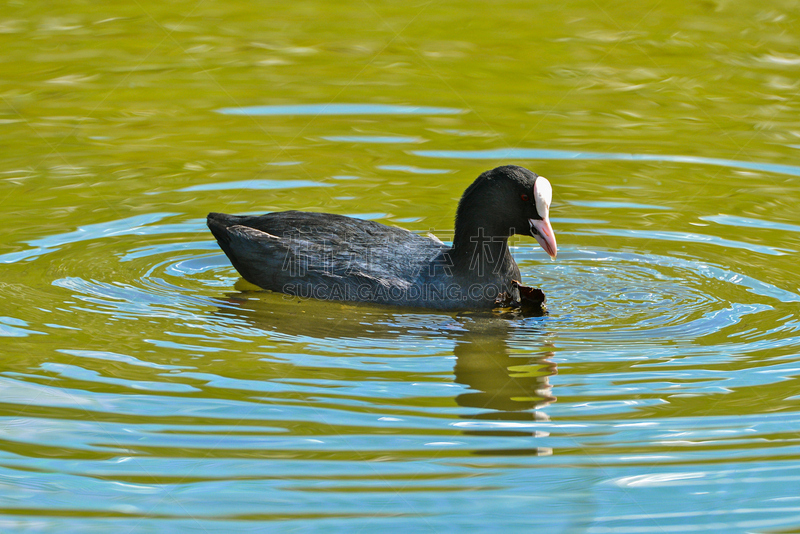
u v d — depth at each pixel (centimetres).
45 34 2267
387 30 2352
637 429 858
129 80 2016
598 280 1249
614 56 2159
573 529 721
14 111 1833
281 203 1479
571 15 2452
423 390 931
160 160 1644
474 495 766
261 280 1216
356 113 1862
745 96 1933
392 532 723
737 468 800
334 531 726
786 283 1214
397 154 1672
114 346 1024
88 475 789
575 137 1745
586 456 817
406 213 1440
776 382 943
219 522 737
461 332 1084
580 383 947
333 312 1145
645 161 1645
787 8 2467
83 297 1165
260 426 859
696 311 1141
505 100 1922
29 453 816
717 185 1551
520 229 1181
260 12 2480
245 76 2047
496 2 2550
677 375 962
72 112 1847
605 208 1478
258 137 1747
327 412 884
